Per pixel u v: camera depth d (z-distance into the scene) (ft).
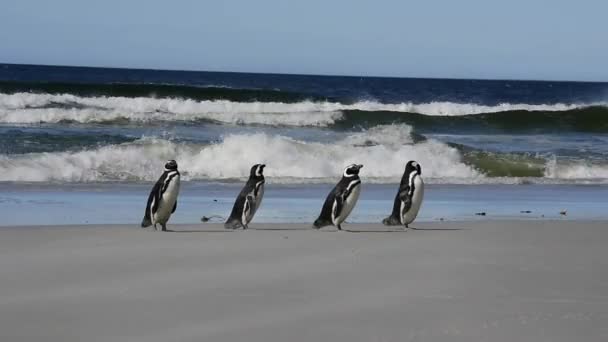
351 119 187.11
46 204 82.17
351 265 46.50
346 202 64.90
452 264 46.98
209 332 32.37
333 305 36.78
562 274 44.34
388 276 43.27
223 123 173.37
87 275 43.21
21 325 33.27
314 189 103.24
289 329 32.86
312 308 36.27
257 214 78.79
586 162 137.69
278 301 37.52
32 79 460.96
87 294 38.70
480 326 33.45
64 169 112.37
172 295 38.58
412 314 35.27
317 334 32.22
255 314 35.19
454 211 83.61
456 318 34.63
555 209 87.20
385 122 189.78
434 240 57.31
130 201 87.20
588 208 88.84
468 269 45.44
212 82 510.17
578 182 121.60
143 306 36.45
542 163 135.13
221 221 73.51
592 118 206.28
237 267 45.75
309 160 124.88
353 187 65.21
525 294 39.17
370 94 406.62
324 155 127.85
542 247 54.29
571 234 61.52
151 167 118.52
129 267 45.62
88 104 196.34
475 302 37.42
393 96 402.31
